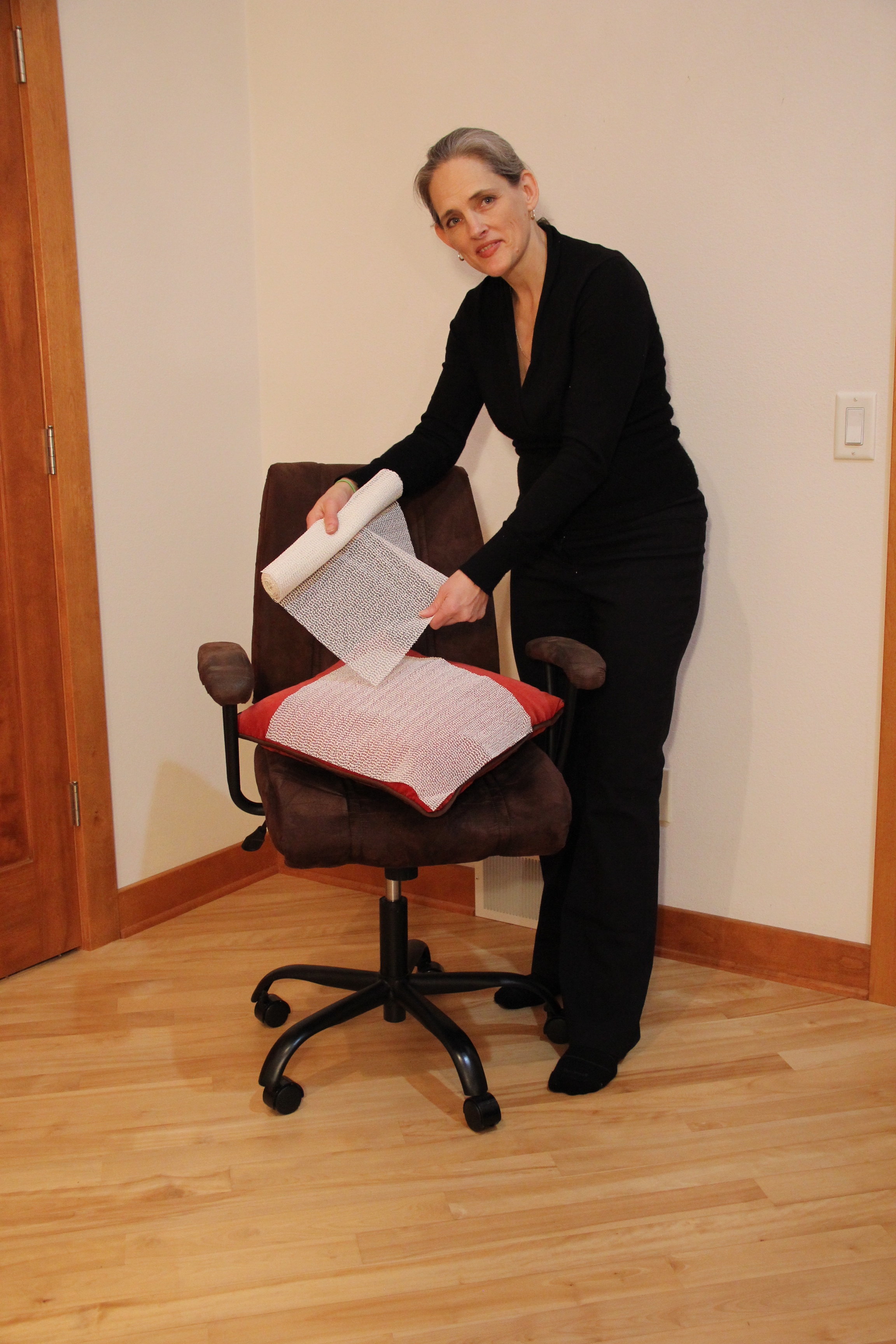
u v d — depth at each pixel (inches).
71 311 79.6
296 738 58.5
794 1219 53.8
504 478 86.2
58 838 83.7
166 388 88.5
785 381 73.2
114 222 82.7
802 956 78.5
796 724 76.7
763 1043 70.6
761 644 77.1
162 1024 73.9
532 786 60.8
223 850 97.6
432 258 85.9
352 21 86.4
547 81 78.2
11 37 74.2
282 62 90.9
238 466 96.5
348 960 83.7
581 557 68.7
